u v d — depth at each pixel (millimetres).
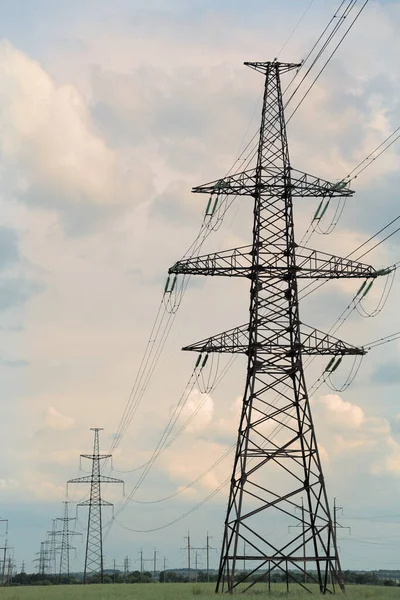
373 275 67125
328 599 58938
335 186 69062
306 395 66812
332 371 69312
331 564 65500
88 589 96250
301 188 70438
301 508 65688
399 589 83062
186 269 67688
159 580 188250
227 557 65188
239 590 73812
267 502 65188
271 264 68875
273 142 71500
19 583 189625
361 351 66875
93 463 157125
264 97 72688
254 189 70375
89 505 155875
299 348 67188
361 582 152500
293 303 68188
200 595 65875
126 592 81875
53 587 111938
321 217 70125
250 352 67938
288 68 73750
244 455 65750
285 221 69812
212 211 70875
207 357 70062
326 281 68625
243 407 67500
